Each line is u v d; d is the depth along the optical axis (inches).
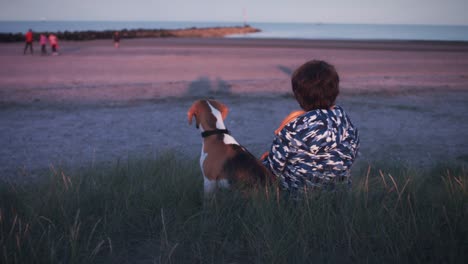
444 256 95.1
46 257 95.4
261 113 337.4
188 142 253.1
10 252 94.3
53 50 986.1
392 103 378.6
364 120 313.1
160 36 2760.8
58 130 273.6
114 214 117.3
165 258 101.3
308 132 96.6
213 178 117.5
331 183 109.0
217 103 131.3
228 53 1087.6
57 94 402.0
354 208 110.4
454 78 558.3
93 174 156.7
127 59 863.1
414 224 104.0
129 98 393.7
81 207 123.0
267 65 772.6
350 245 99.7
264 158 130.8
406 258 95.3
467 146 242.1
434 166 190.5
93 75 581.0
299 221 107.0
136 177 152.3
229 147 117.1
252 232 106.7
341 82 509.7
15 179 176.9
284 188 112.9
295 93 103.7
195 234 110.8
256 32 4520.2
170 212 122.8
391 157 219.0
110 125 291.6
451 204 118.3
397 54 1064.8
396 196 128.3
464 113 336.5
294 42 1819.6
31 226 107.9
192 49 1254.3
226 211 116.1
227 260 101.4
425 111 344.5
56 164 200.8
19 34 1744.6
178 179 143.3
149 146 241.3
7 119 300.0
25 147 232.5
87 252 100.2
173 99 392.8
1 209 117.3
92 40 1952.5
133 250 106.7
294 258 97.3
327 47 1403.8
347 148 102.9
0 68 643.5
